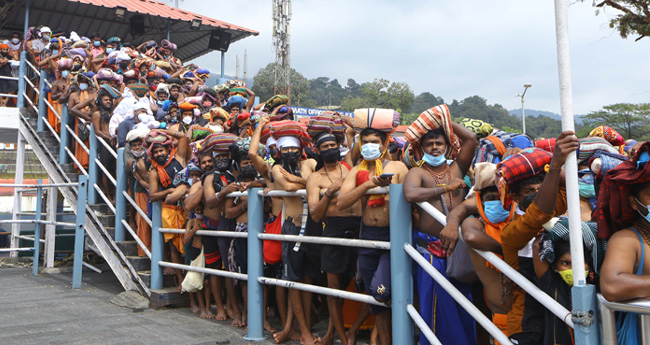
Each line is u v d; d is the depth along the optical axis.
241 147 4.93
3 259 10.47
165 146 6.11
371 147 3.78
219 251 5.60
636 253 2.09
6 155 28.98
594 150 3.36
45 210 11.55
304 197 4.45
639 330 1.94
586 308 2.00
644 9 15.69
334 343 4.61
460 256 3.25
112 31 15.97
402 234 3.50
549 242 2.46
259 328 4.79
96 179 7.82
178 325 5.30
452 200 3.59
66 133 8.76
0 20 14.27
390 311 3.84
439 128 3.61
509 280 2.87
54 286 7.60
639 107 57.97
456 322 3.36
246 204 5.11
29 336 4.85
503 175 2.65
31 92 11.43
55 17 14.79
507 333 2.90
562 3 2.09
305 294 4.59
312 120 4.22
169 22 14.45
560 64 2.09
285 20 47.84
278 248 4.78
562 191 2.71
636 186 2.12
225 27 15.02
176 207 6.09
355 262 4.27
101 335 4.88
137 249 6.93
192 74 10.55
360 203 4.19
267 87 70.12
